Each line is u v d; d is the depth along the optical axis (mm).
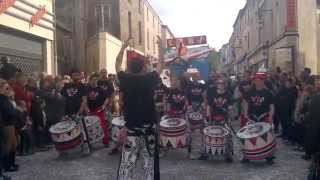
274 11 28641
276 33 27859
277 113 13188
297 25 23375
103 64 25016
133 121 6219
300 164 9461
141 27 38156
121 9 30531
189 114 11359
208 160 10008
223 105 10133
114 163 9836
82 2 27406
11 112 8547
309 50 23094
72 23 26703
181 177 8352
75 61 26531
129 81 6230
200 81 12766
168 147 10086
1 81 8547
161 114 11258
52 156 10859
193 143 12609
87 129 10961
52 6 19203
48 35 18656
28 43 17000
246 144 9336
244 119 10516
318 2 23250
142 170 6246
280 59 23859
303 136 10867
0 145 8414
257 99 9672
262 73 9719
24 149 11109
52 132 10375
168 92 11312
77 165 9688
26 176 8719
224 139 9641
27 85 11594
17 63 16031
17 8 15469
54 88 12484
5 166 9094
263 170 8922
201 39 26719
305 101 10773
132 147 6223
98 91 11586
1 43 14672
